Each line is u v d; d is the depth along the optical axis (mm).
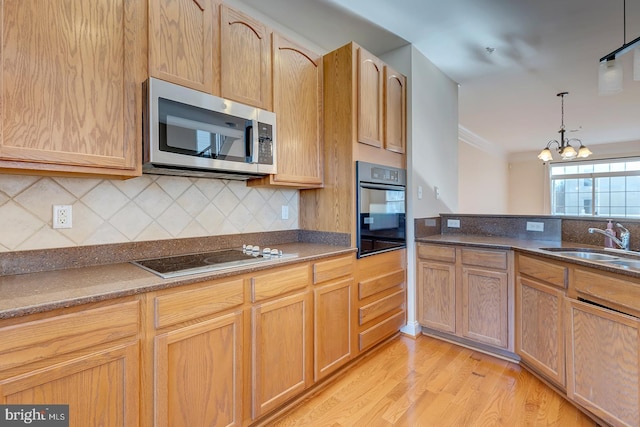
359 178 2258
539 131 6039
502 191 7883
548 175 7703
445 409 1774
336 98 2309
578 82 3672
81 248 1513
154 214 1766
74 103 1236
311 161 2252
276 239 2389
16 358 949
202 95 1564
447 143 3434
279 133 1994
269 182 1974
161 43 1466
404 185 2777
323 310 1950
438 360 2334
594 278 1611
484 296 2377
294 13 2398
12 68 1103
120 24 1356
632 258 1875
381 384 2029
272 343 1652
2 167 1108
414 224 2799
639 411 1402
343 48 2273
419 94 2936
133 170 1397
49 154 1174
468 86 3771
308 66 2230
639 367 1402
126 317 1158
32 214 1395
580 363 1686
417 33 2662
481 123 5473
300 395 1865
